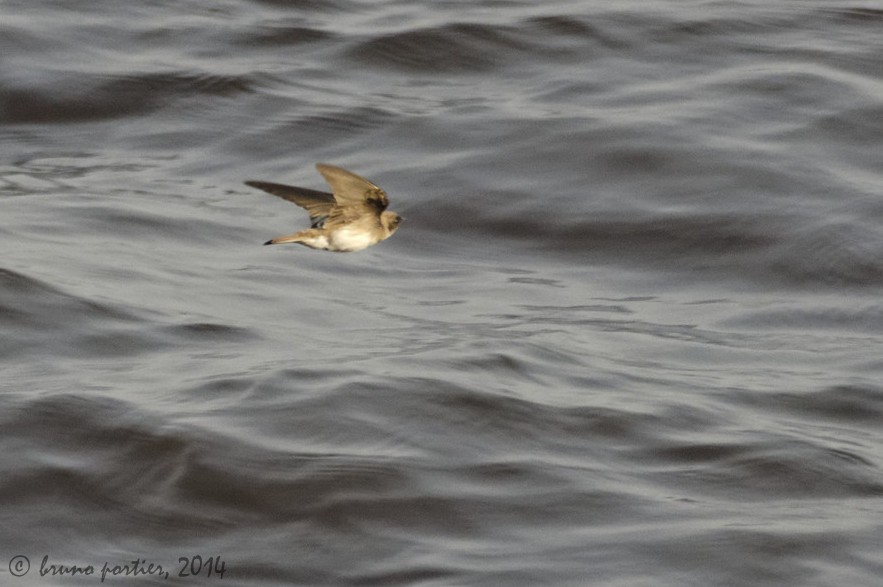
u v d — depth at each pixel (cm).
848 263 2230
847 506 1515
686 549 1406
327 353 1792
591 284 2219
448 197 2406
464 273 2223
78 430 1565
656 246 2302
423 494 1473
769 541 1423
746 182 2403
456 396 1644
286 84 2791
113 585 1366
